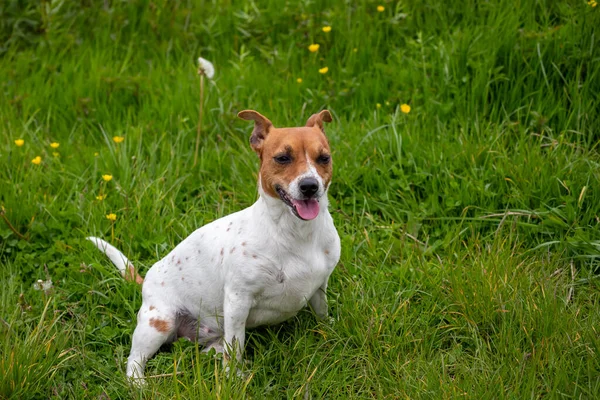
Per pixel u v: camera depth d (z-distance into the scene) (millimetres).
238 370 1892
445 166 2254
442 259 2115
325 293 1973
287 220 1865
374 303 1991
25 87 2588
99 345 1984
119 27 2779
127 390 1872
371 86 2502
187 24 2775
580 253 2074
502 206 2201
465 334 1953
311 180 1817
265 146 1889
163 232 2186
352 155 2305
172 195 2262
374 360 1907
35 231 2178
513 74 2420
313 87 2549
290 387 1868
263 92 2525
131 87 2559
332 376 1868
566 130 2312
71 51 2713
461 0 2627
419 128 2363
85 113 2516
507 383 1830
